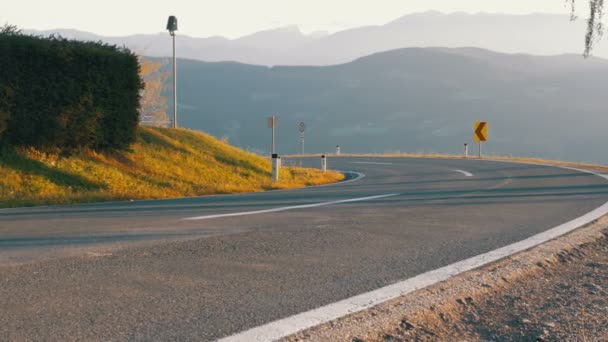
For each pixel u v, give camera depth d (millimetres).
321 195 15172
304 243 7434
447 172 28125
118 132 20953
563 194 15133
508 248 7312
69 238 7652
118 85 20672
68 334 3938
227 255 6613
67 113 18844
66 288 5074
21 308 4480
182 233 8094
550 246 7523
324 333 4062
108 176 19656
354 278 5648
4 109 17344
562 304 5168
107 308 4523
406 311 4648
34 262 6109
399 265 6266
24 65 17766
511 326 4562
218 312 4480
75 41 19938
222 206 12000
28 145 18375
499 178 22672
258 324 4215
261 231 8328
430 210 11234
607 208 11758
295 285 5340
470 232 8547
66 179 18219
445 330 4430
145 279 5438
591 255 7352
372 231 8484
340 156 51094
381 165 37562
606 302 5234
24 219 9781
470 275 5887
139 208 11711
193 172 23844
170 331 4035
